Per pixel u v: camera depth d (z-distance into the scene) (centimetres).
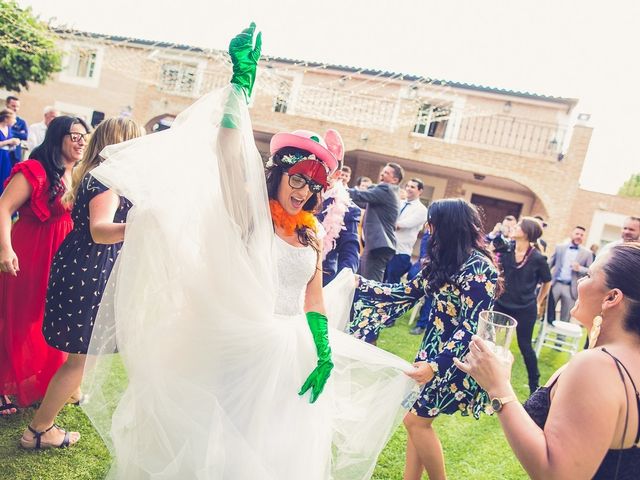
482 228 229
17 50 1302
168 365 170
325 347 184
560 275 696
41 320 262
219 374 171
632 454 116
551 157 1284
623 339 124
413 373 213
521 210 1494
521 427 125
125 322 174
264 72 1208
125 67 1508
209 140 178
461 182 1536
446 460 310
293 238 193
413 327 617
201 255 173
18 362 256
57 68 1398
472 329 214
